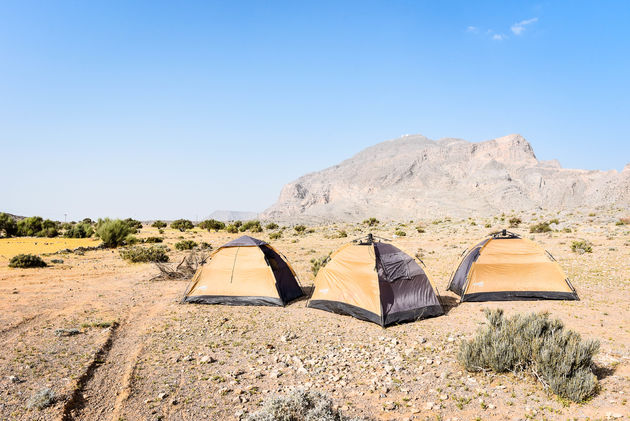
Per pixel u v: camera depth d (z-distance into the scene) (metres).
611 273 16.50
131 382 6.76
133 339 9.20
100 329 9.84
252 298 12.63
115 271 19.36
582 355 6.41
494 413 5.67
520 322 7.62
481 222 58.81
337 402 6.01
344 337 9.41
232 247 13.43
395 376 7.00
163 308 12.19
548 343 6.75
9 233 48.44
